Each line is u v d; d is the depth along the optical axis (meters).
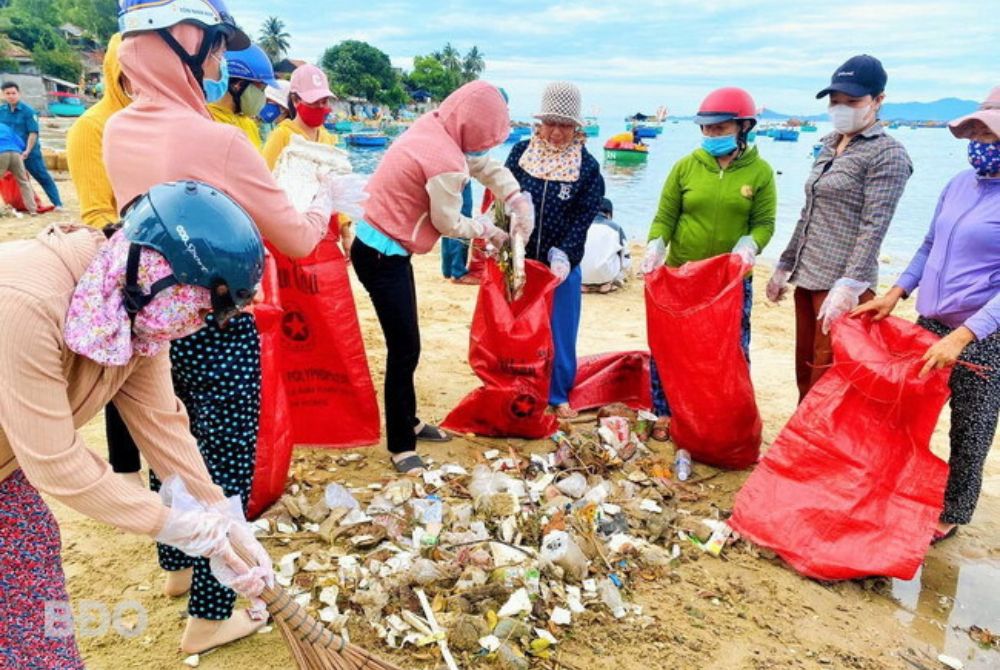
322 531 3.28
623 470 4.15
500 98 3.71
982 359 3.38
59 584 1.76
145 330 1.57
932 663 2.90
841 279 3.76
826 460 3.44
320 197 2.73
